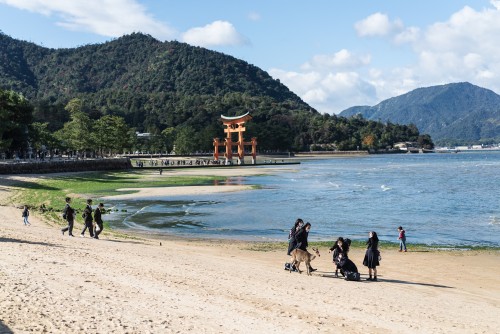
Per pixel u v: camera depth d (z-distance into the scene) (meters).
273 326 13.45
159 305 14.75
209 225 43.72
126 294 15.73
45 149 147.25
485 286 23.17
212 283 18.98
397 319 15.59
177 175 117.81
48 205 52.47
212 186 85.44
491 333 14.80
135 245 29.75
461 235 39.75
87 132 155.50
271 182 97.38
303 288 19.61
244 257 28.70
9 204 53.41
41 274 17.23
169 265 22.42
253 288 18.69
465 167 166.62
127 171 132.38
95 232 31.81
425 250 33.28
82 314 12.88
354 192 76.19
